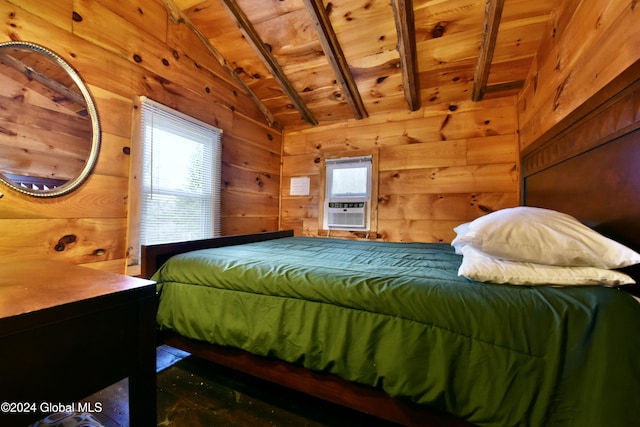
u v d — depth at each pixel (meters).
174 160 2.07
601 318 0.74
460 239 1.04
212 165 2.39
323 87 2.62
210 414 1.21
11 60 1.32
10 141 1.31
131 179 1.78
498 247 0.98
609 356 0.69
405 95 2.54
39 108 1.40
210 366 1.58
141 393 0.86
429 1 1.74
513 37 1.90
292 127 3.30
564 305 0.79
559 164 1.53
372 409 0.98
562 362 0.74
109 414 1.22
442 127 2.66
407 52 2.05
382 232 2.86
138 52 1.83
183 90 2.14
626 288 0.96
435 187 2.67
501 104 2.47
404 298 0.92
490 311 0.82
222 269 1.27
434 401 0.84
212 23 2.15
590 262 0.89
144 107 1.86
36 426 0.87
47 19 1.42
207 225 2.34
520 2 1.67
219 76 2.46
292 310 1.07
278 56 2.33
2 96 1.29
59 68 1.48
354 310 0.98
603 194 1.12
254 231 2.90
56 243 1.45
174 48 2.07
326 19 1.94
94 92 1.61
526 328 0.78
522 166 2.24
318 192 3.18
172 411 1.22
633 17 1.00
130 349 0.83
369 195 2.93
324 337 1.00
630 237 0.96
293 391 1.37
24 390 0.62
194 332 1.26
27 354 0.62
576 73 1.42
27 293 0.76
